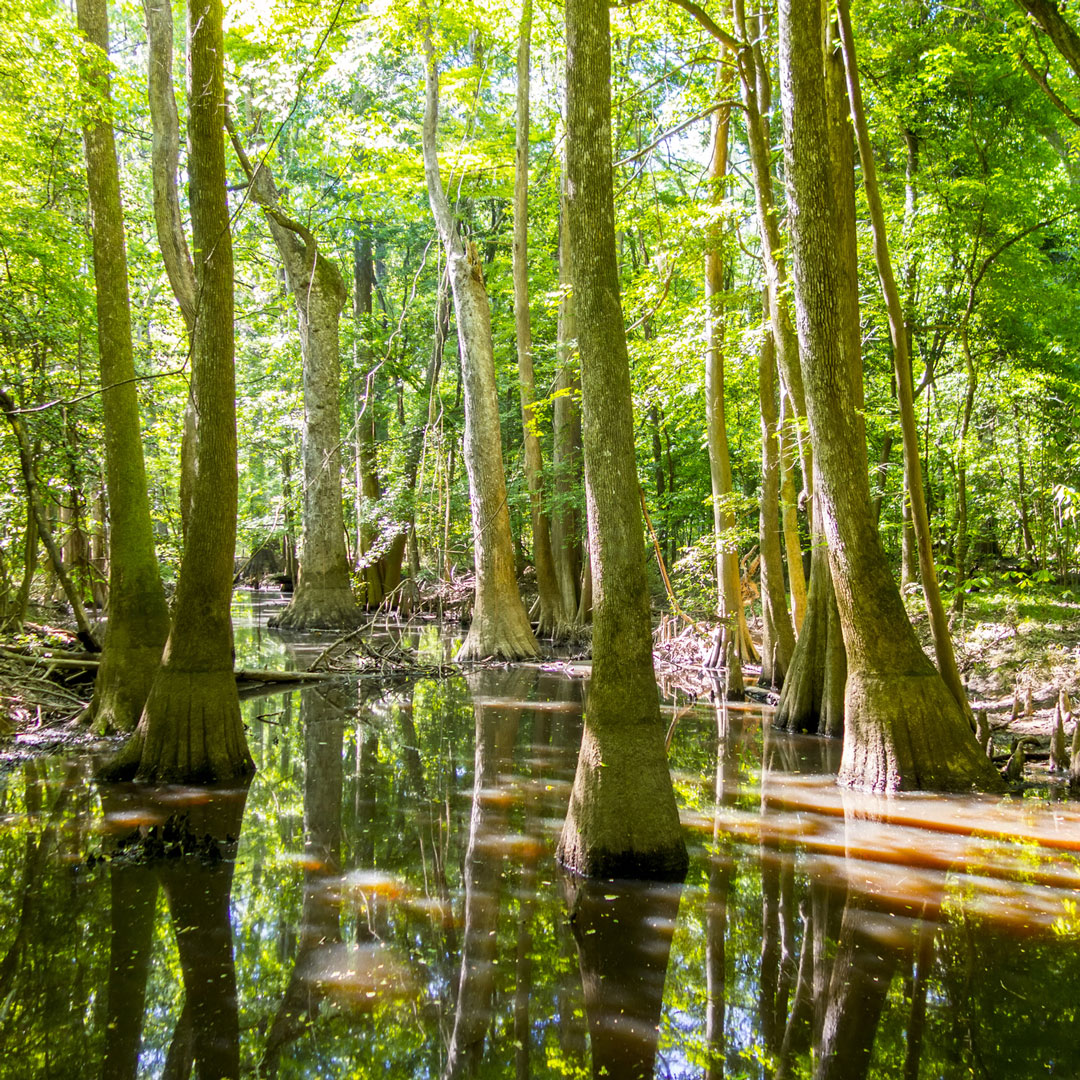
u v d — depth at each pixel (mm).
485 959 4648
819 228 7762
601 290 5770
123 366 10047
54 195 14406
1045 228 14305
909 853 6293
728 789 8117
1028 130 13383
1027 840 6570
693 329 12562
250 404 25891
